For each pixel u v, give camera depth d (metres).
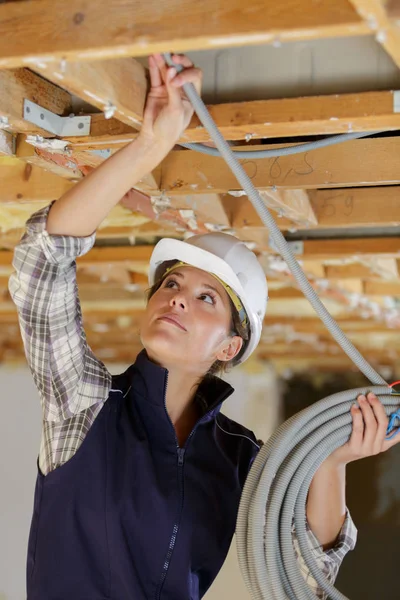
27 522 7.24
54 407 1.68
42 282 1.54
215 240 1.93
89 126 1.89
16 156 2.11
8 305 5.47
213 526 1.78
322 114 1.69
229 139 1.83
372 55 1.65
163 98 1.45
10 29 1.38
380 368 7.75
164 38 1.30
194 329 1.79
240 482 1.90
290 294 4.66
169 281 1.86
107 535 1.65
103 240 3.80
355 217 2.81
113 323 6.36
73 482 1.67
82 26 1.34
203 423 1.88
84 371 1.72
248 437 2.00
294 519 1.78
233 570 6.79
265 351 7.57
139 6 1.33
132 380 1.82
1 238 3.34
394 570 7.44
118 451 1.72
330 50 1.66
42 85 1.85
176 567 1.70
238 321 1.88
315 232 3.46
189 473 1.79
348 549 1.84
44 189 2.57
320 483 1.84
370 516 7.58
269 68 1.74
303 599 1.72
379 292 4.55
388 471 7.62
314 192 2.84
